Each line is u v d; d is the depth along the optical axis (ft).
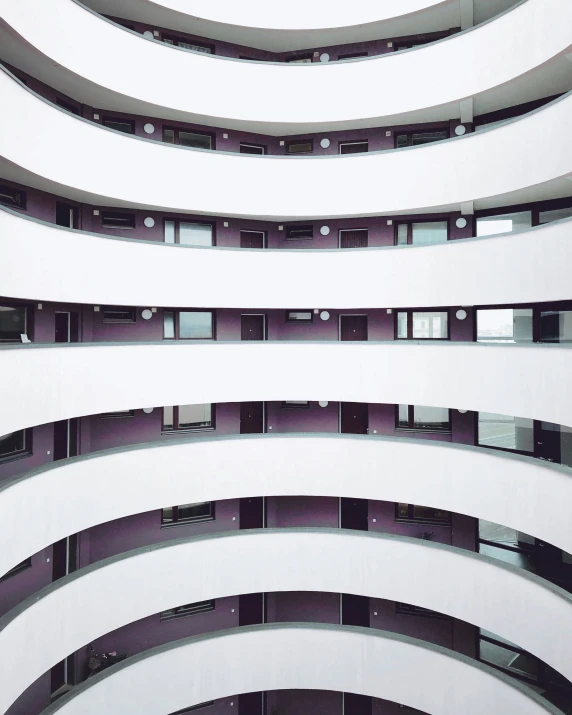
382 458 56.70
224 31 60.03
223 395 56.75
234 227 61.72
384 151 56.85
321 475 58.59
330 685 58.85
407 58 55.98
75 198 52.24
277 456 58.90
